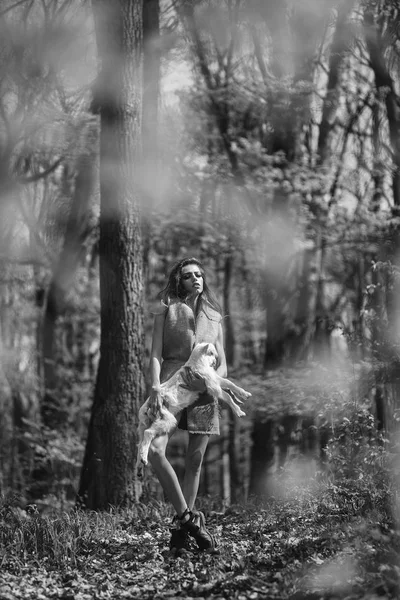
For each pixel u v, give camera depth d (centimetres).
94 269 2050
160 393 523
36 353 1942
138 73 977
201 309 550
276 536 572
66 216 1691
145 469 948
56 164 1502
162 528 650
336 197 1639
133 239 959
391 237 1526
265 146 1669
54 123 1352
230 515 745
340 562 436
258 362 2122
